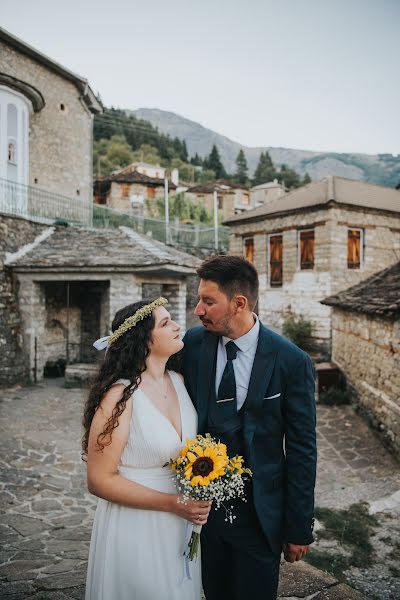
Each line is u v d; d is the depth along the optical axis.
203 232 23.59
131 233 14.16
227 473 1.85
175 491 2.01
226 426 2.10
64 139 21.20
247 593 2.08
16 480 5.76
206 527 2.18
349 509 5.27
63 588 2.96
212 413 2.15
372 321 9.10
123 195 39.03
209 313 2.08
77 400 10.50
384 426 8.03
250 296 2.10
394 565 4.05
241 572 2.08
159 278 13.08
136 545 1.94
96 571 2.00
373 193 18.16
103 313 14.00
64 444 7.38
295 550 2.10
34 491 5.45
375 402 8.70
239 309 2.08
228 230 22.70
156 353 2.08
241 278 2.06
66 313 14.13
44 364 12.87
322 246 16.11
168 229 21.83
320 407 10.60
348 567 4.02
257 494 2.04
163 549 1.96
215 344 2.26
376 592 3.62
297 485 2.07
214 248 22.59
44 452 6.95
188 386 2.30
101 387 1.96
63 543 3.99
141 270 11.55
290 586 2.88
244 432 2.07
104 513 2.03
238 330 2.12
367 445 7.95
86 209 18.55
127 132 97.56
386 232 17.06
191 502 1.86
